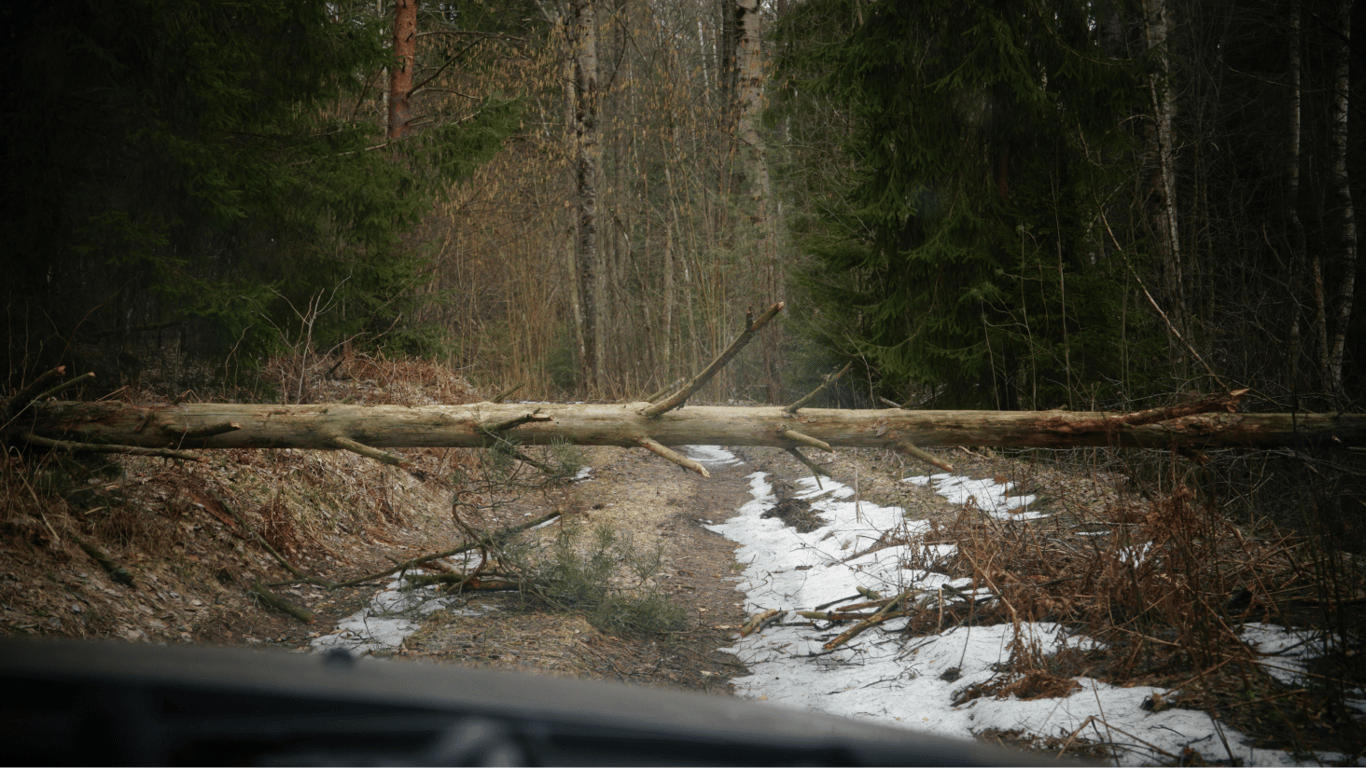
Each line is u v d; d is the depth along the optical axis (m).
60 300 6.91
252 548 6.16
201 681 1.17
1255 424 5.76
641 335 22.75
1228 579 5.02
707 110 18.94
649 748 1.16
